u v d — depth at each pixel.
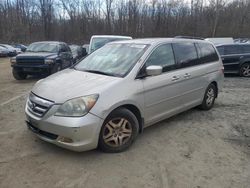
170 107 5.42
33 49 13.48
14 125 5.70
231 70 13.59
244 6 56.94
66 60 14.18
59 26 69.81
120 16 64.12
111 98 4.23
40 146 4.68
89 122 4.01
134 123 4.61
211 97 6.91
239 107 7.39
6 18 63.00
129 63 4.85
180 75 5.53
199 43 6.48
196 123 6.02
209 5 58.50
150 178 3.86
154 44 5.20
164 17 61.97
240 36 55.91
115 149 4.46
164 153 4.58
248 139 5.27
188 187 3.69
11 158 4.29
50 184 3.67
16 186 3.62
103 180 3.78
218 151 4.72
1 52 35.38
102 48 5.76
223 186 3.73
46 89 4.41
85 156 4.37
